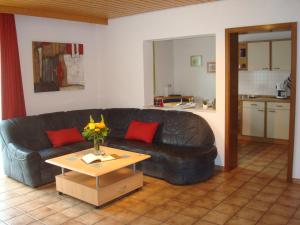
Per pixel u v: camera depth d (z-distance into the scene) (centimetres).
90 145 493
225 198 382
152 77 586
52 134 488
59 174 443
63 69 567
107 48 612
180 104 573
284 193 393
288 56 629
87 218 338
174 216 338
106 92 629
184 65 821
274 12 414
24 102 505
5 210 360
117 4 466
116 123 563
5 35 474
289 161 424
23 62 510
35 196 398
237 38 480
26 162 413
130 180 392
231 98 473
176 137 488
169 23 516
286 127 633
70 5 468
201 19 479
